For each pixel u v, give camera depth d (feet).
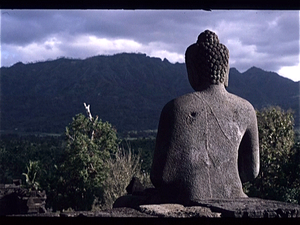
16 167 99.40
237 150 15.33
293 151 48.19
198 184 14.47
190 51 16.26
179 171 14.57
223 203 13.06
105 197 61.26
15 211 61.62
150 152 89.45
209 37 16.03
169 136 14.80
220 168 14.83
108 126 73.92
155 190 15.31
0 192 62.13
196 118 14.94
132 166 67.67
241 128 15.53
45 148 134.21
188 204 13.96
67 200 62.34
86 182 63.31
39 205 60.49
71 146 69.62
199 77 15.98
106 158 69.56
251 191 39.81
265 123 49.98
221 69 15.78
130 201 15.38
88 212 11.94
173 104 15.19
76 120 73.26
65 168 66.23
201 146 14.79
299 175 38.81
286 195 37.88
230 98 15.72
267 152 48.11
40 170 74.18
